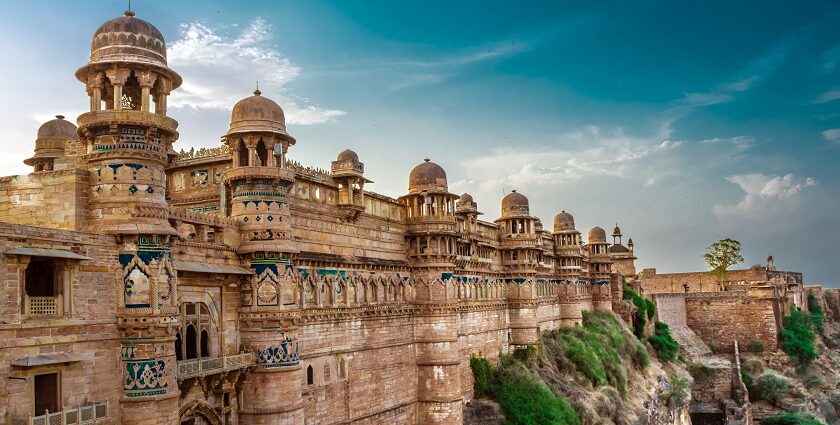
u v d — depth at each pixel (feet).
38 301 81.30
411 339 165.99
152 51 95.20
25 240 80.18
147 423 89.76
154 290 91.81
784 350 361.30
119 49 93.09
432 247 169.27
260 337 116.06
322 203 138.62
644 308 339.98
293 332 118.83
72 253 84.53
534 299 234.38
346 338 141.69
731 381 327.06
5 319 77.41
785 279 410.31
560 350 249.75
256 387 115.14
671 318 366.02
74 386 84.43
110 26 94.02
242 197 118.11
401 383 160.35
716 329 372.99
